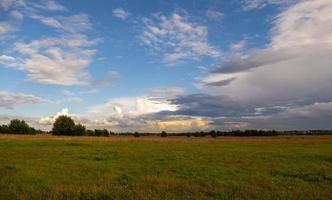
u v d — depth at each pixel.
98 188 17.48
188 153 41.84
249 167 27.55
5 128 148.75
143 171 24.64
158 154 39.41
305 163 31.23
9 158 32.31
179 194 16.66
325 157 37.28
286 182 20.45
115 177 21.50
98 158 33.59
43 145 55.88
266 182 20.36
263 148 55.75
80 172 23.66
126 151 43.75
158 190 17.52
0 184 18.25
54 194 15.98
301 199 15.88
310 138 116.81
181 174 23.34
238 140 98.44
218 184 19.47
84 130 147.50
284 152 45.09
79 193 16.22
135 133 145.38
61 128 141.00
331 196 16.67
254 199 15.84
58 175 22.03
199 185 19.00
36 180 19.89
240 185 19.23
